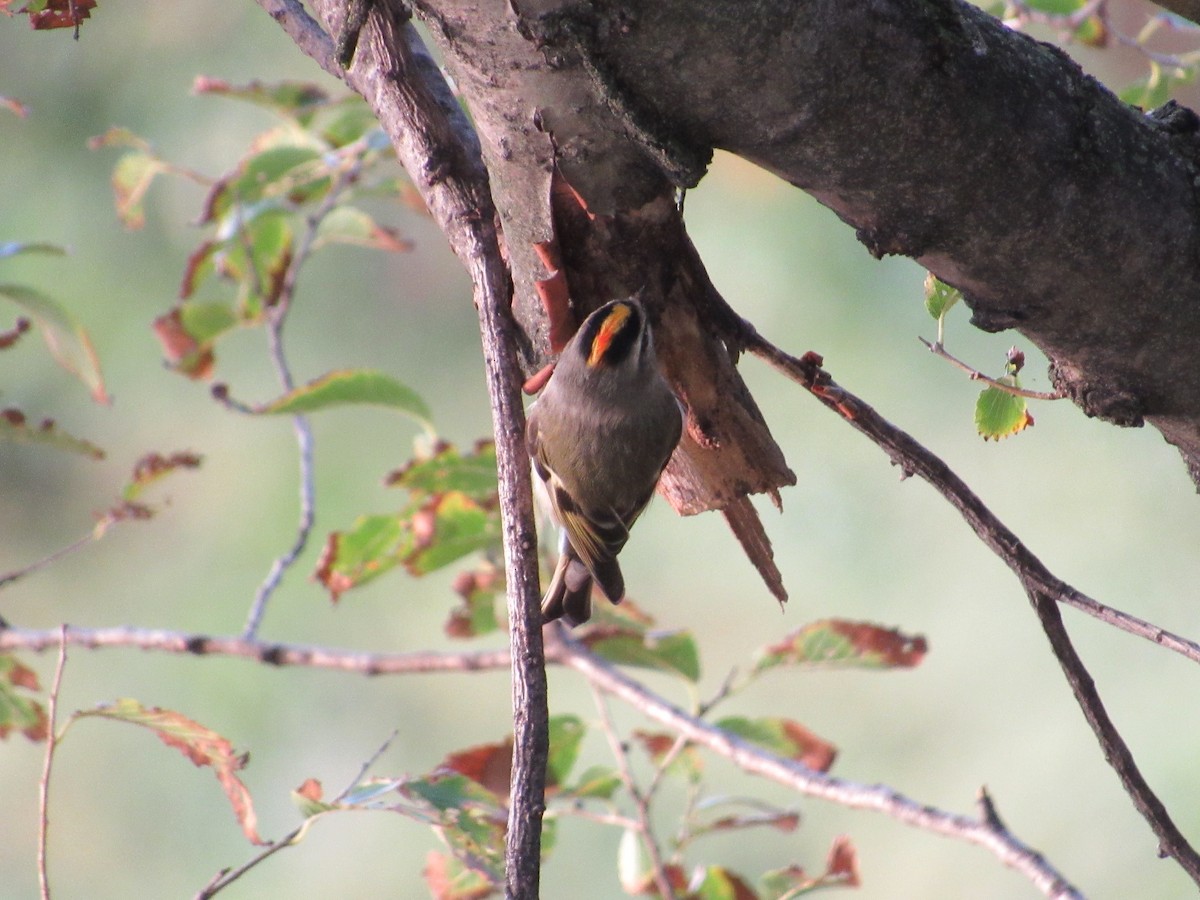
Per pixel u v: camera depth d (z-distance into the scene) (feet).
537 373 19.85
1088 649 44.75
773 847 44.21
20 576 24.38
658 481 20.21
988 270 15.30
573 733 24.75
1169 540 45.37
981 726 45.29
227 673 46.88
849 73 13.75
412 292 50.72
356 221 29.35
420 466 24.53
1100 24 24.45
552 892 41.70
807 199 46.70
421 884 45.32
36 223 46.39
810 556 47.60
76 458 48.91
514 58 14.55
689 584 49.29
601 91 13.91
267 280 29.63
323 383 24.50
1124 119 15.11
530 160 15.75
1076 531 45.96
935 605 46.60
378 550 25.35
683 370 19.02
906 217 14.90
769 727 25.16
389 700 47.34
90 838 46.50
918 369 45.88
